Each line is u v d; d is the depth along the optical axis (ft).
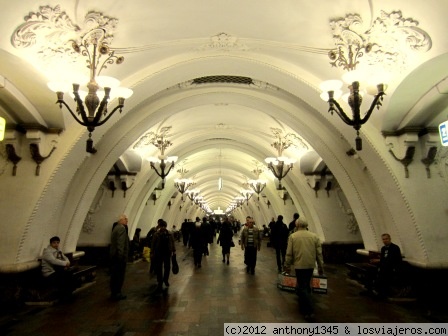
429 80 13.38
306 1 12.32
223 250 33.30
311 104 18.97
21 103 14.39
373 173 18.78
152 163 29.76
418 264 17.03
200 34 14.94
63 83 11.43
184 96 22.93
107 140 22.24
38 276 17.29
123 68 15.71
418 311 14.80
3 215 16.43
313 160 30.86
